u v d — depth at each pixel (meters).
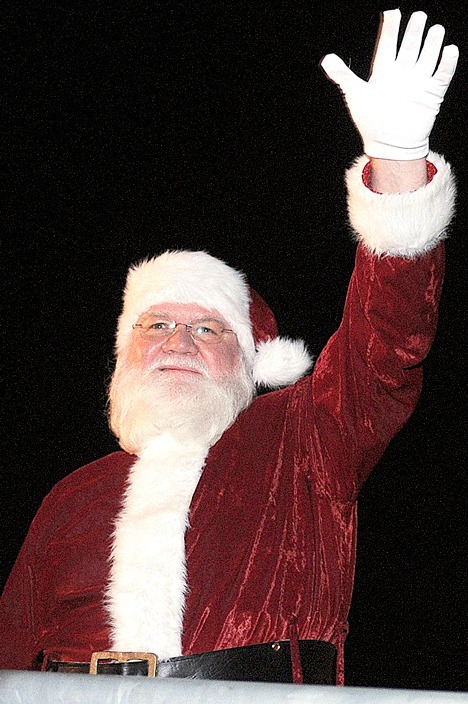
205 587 2.74
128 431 3.16
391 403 2.77
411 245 2.51
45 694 1.48
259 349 3.42
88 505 3.05
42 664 2.87
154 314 3.30
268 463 2.95
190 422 3.04
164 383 3.11
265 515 2.85
